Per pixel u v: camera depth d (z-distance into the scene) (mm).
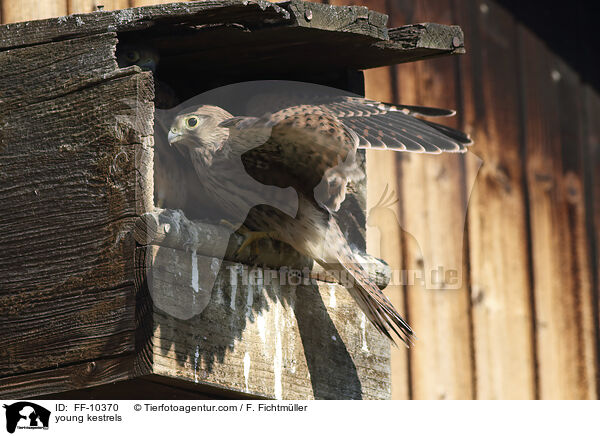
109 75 5602
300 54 6082
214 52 6000
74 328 5504
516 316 8438
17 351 5648
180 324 5395
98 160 5578
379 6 8109
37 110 5812
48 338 5574
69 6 7258
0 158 5863
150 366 5227
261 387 5777
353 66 6371
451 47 6211
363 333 6508
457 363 8102
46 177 5727
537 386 8406
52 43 5824
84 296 5508
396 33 6129
